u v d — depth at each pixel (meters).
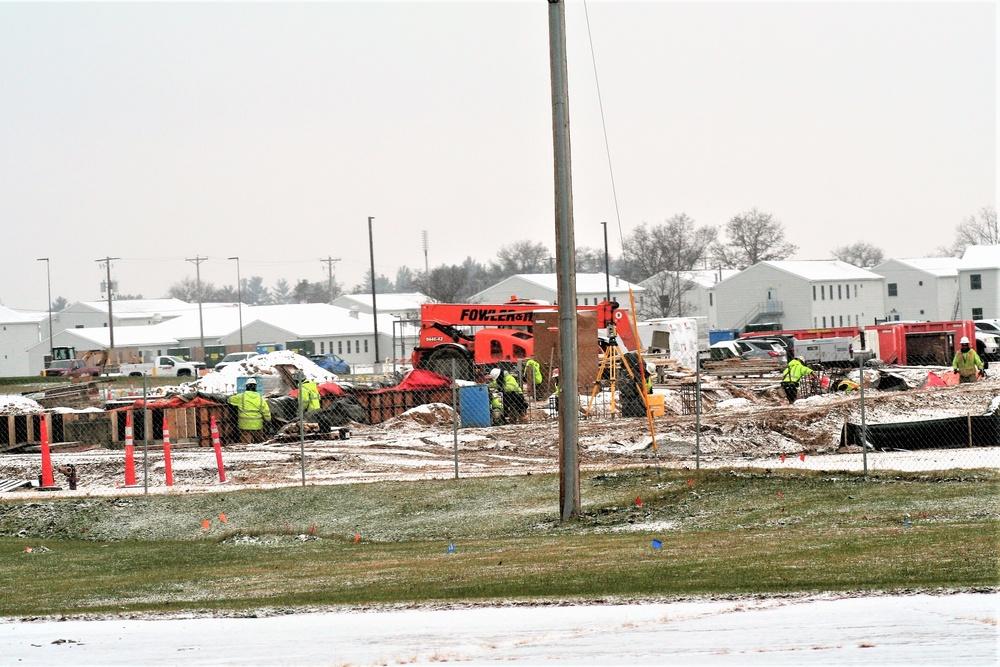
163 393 119.75
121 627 26.14
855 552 30.67
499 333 100.06
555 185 42.66
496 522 45.38
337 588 30.84
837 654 19.83
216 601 29.89
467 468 62.38
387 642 22.72
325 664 21.08
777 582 26.94
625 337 105.81
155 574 36.88
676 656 20.20
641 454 65.62
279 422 83.19
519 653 21.12
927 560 28.61
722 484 48.06
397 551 39.50
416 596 28.41
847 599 24.45
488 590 28.62
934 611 22.81
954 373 99.19
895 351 140.75
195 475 64.88
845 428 62.00
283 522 49.06
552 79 42.09
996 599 23.72
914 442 59.50
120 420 80.94
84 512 52.03
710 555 32.19
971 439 58.56
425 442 75.38
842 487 45.34
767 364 121.19
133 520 50.78
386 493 52.06
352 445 75.62
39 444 81.31
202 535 47.66
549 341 94.06
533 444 72.38
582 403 90.56
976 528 33.84
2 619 28.31
